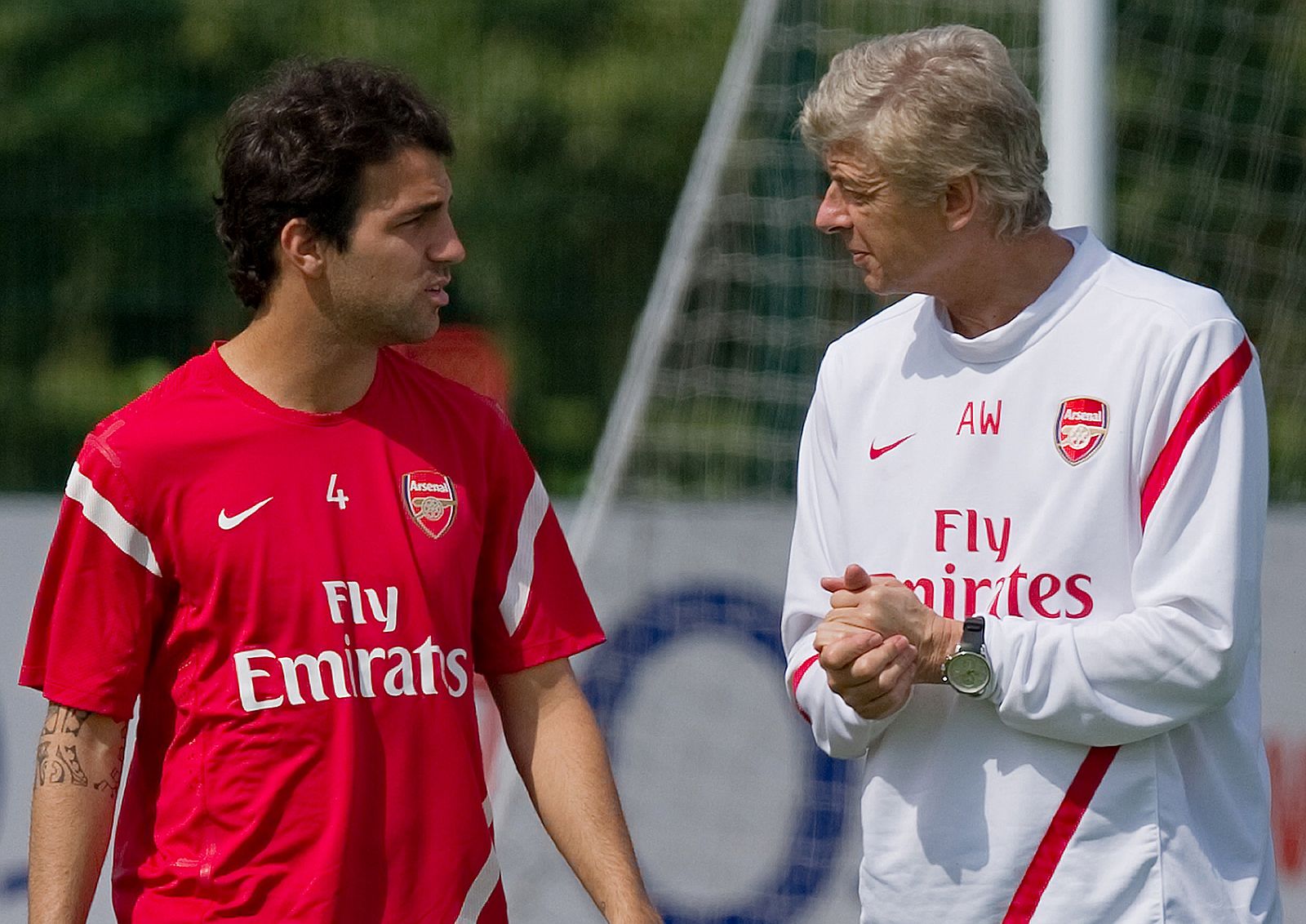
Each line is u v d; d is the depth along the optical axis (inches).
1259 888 339.9
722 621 690.2
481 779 346.9
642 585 694.5
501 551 360.8
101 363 1072.2
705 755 687.1
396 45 1401.3
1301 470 954.7
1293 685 667.4
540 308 1198.9
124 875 338.3
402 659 334.6
